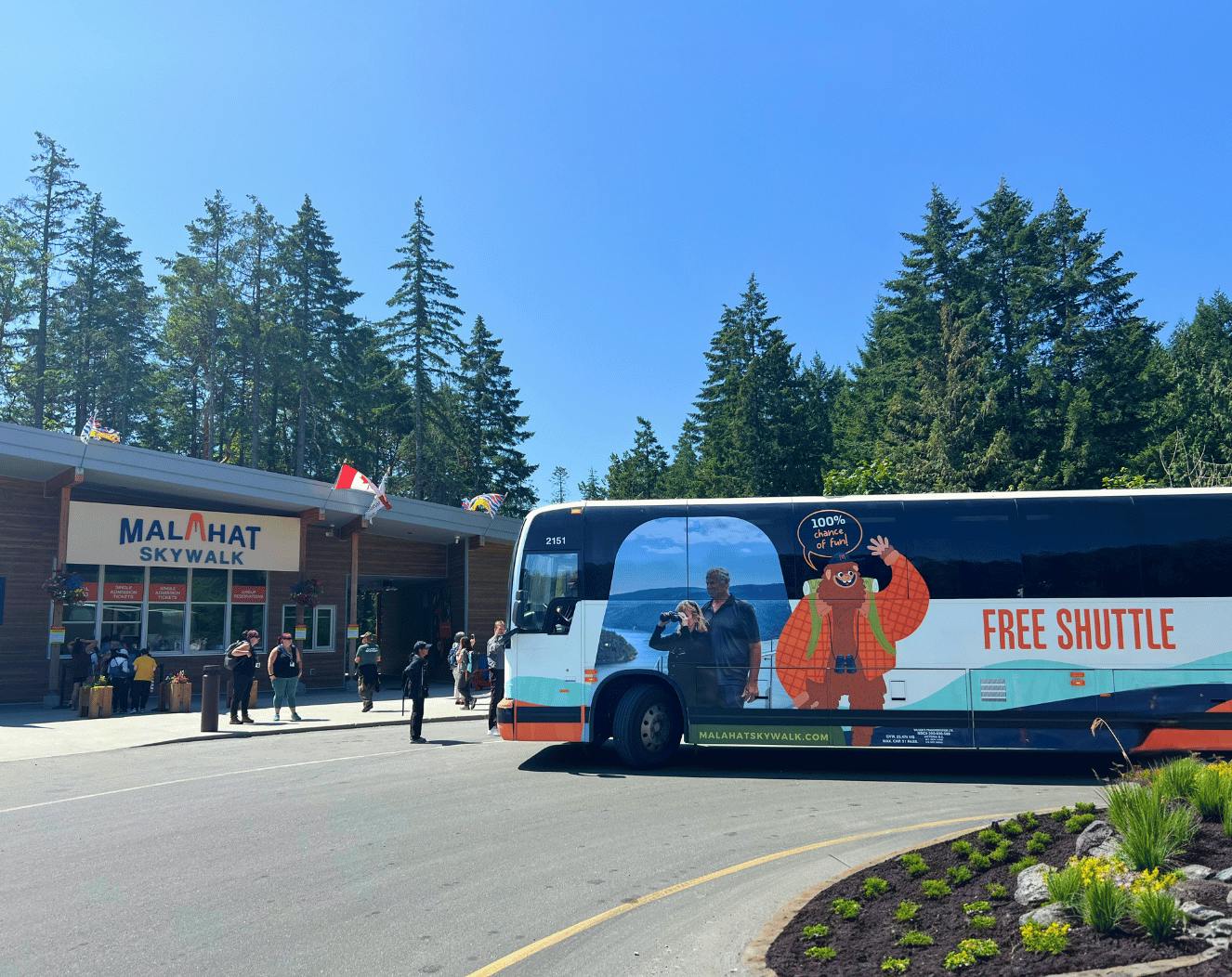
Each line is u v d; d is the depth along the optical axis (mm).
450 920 6531
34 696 24172
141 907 6883
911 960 5105
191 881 7574
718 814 10008
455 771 13055
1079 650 12555
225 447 61625
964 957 4891
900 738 12703
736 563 13383
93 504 24859
